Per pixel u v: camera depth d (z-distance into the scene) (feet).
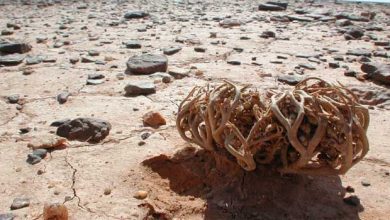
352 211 0.70
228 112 0.67
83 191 0.74
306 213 0.68
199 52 1.68
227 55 1.65
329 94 0.70
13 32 2.14
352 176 0.80
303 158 0.64
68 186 0.76
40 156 0.85
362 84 1.34
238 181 0.73
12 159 0.85
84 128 0.93
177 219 0.68
